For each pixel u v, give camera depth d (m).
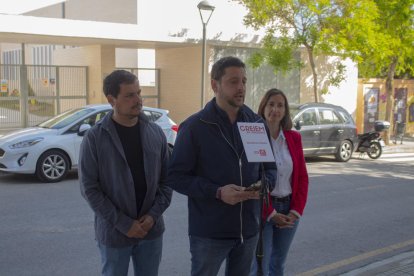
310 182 11.28
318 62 21.09
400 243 6.87
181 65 19.00
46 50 22.67
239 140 3.42
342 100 21.80
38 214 7.85
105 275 3.49
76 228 7.11
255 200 3.49
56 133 10.62
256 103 19.58
